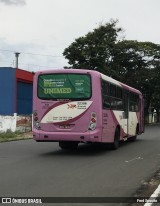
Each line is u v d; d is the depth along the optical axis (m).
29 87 42.41
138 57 58.16
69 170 12.23
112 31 53.62
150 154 16.86
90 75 15.94
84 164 13.59
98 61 51.47
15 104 39.38
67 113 16.00
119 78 54.25
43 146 20.08
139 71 58.28
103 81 16.44
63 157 15.50
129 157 15.74
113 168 12.77
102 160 14.73
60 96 16.11
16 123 30.84
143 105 26.39
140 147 20.11
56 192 9.01
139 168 12.83
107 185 9.91
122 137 20.08
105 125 16.59
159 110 82.94
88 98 15.88
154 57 59.00
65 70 16.17
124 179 10.80
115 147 18.56
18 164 13.42
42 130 16.27
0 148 19.03
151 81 58.62
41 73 16.41
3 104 39.56
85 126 15.85
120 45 55.88
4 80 39.53
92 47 51.72
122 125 19.97
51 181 10.34
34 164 13.46
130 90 22.12
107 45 52.56
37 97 16.41
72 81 16.05
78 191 9.15
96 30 52.97
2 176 11.05
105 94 16.69
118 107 19.11
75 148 18.72
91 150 18.27
